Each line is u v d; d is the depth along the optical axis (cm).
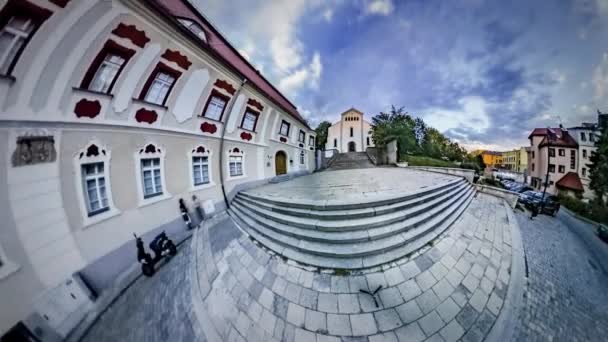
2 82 373
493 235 627
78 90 483
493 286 433
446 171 1403
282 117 1430
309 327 349
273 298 408
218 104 925
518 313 386
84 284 470
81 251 488
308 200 657
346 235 513
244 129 1093
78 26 450
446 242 540
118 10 490
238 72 904
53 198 445
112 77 550
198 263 568
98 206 544
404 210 597
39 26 402
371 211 567
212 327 382
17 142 395
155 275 548
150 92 657
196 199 832
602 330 402
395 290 397
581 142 2288
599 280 576
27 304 383
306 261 477
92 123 520
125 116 596
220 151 956
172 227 733
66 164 471
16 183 393
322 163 2481
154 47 603
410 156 2175
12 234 383
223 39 1114
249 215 778
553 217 1007
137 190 632
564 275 534
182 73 718
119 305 462
